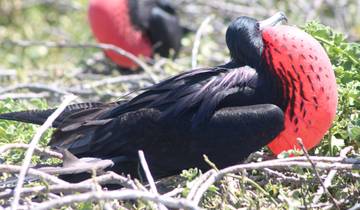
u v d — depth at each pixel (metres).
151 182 7.77
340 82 9.48
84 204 7.63
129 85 12.78
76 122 8.93
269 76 8.74
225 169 8.02
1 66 15.94
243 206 8.24
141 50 16.61
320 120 8.66
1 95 11.33
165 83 8.87
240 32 8.92
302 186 8.41
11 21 17.52
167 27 16.72
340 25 15.68
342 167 8.21
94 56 15.95
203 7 17.02
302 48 8.57
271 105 8.66
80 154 8.93
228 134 8.63
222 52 15.01
